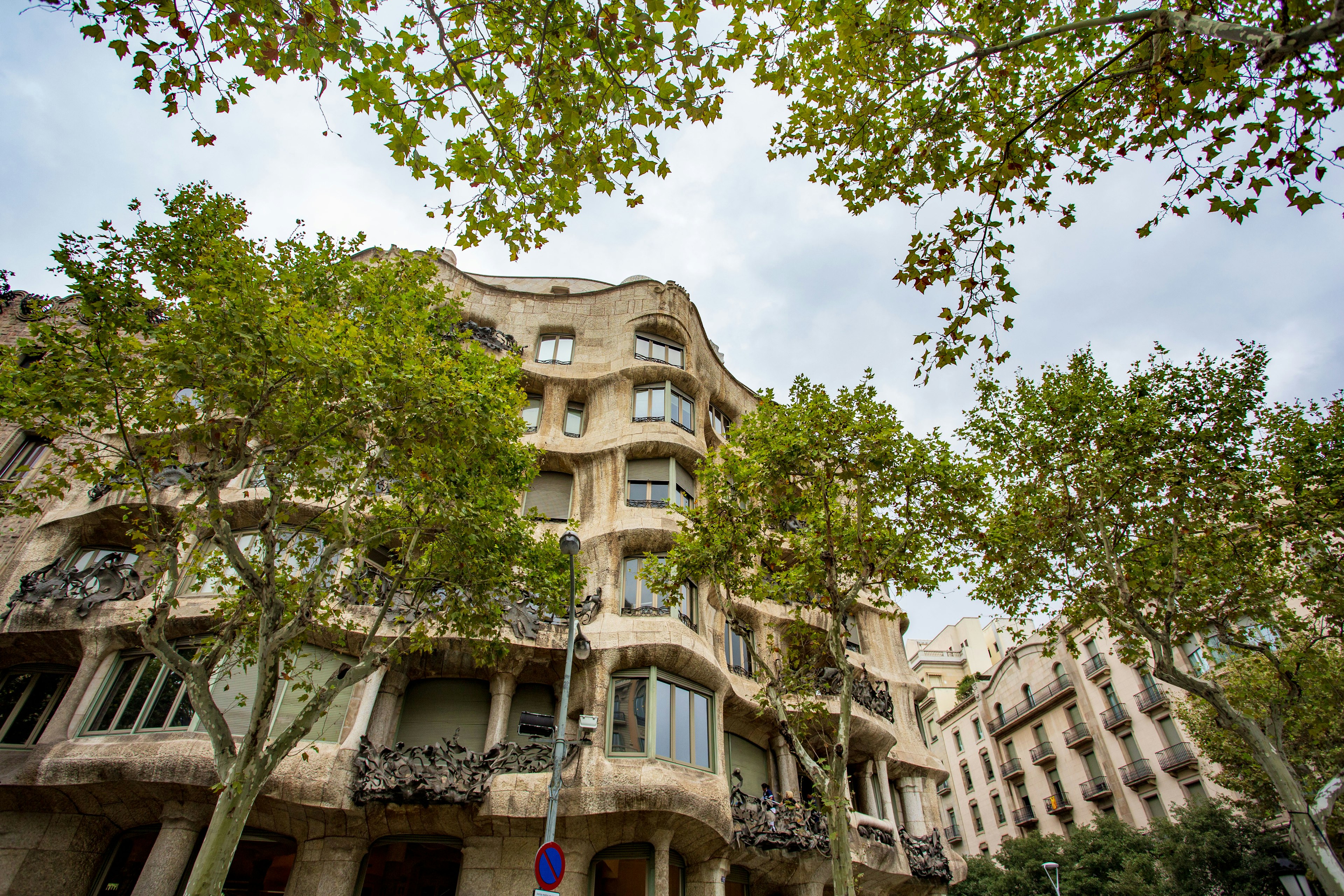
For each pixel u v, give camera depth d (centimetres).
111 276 1254
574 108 834
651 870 1616
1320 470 1773
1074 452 1916
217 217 1394
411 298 1539
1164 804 3497
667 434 2320
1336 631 1817
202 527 1338
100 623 1664
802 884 2019
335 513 1449
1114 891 2831
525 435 2377
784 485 1652
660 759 1681
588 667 1827
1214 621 1862
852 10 941
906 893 2370
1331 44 725
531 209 917
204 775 1440
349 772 1541
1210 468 1780
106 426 1235
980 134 1016
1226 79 830
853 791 2419
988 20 985
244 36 734
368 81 780
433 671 1845
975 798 4959
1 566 1833
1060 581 2008
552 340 2702
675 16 793
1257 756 1443
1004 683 4800
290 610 1357
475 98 826
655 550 2078
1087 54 1041
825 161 1101
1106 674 3934
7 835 1478
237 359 1156
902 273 1016
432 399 1295
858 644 2717
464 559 1444
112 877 1528
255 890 1535
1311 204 840
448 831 1614
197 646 1656
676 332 2694
